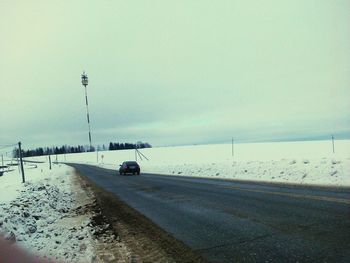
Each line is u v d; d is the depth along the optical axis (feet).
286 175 62.64
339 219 26.40
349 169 54.08
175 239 25.05
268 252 19.99
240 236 24.22
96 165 310.45
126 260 21.02
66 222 36.45
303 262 17.81
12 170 216.95
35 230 30.94
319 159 69.26
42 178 114.21
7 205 42.73
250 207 35.09
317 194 39.37
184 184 69.77
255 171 76.48
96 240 27.12
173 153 364.58
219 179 75.77
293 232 23.79
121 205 46.14
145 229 29.50
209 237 24.79
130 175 128.67
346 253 18.58
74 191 75.15
